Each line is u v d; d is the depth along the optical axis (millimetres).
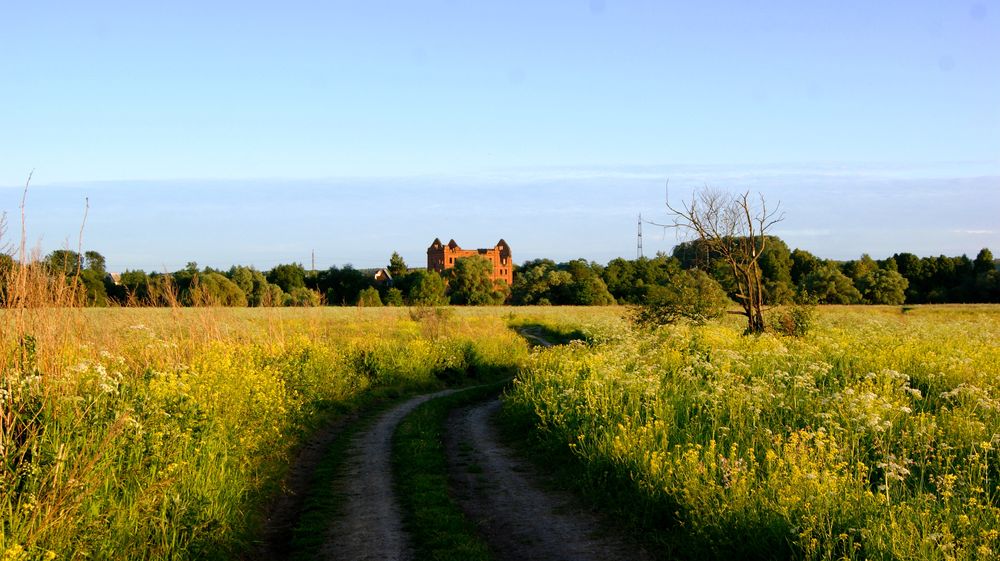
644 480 9492
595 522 9359
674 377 14633
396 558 8320
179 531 7793
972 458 8102
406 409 21359
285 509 10609
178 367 12914
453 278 118375
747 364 15664
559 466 12336
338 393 20875
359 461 13797
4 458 6688
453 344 32094
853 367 15453
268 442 13375
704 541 7668
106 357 10961
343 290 108875
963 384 11164
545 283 108438
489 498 10867
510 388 27062
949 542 5949
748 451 9523
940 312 61375
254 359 18625
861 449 9547
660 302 31266
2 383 7367
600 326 39125
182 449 9297
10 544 5863
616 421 12367
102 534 6805
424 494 10930
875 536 6461
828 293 86625
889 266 100250
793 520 7191
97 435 7859
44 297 8469
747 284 30312
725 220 30203
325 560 8352
